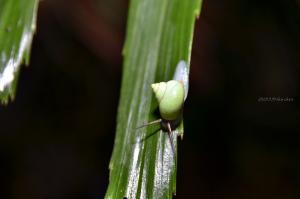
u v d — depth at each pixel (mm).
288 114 723
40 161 805
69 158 812
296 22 575
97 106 868
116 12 752
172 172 367
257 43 711
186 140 751
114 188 364
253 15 693
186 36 384
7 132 820
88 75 842
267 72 723
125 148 373
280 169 710
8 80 391
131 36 395
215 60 745
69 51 812
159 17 394
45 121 849
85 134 840
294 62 681
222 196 715
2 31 398
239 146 736
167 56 385
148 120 378
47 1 730
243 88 746
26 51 395
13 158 800
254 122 737
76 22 751
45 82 848
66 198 767
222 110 749
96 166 803
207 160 745
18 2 402
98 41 756
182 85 375
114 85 848
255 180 712
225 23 723
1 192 765
